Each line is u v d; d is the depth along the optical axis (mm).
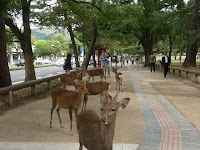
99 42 34938
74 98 4824
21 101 8195
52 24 16141
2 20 8414
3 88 7133
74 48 23156
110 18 13906
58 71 27312
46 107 7309
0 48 8422
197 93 9250
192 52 22109
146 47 30156
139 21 24938
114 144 4160
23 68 34938
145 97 8664
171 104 7383
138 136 4566
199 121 5438
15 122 5738
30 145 4215
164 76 16047
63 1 11883
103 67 16344
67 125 5465
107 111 2730
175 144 4113
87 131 3113
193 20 16547
